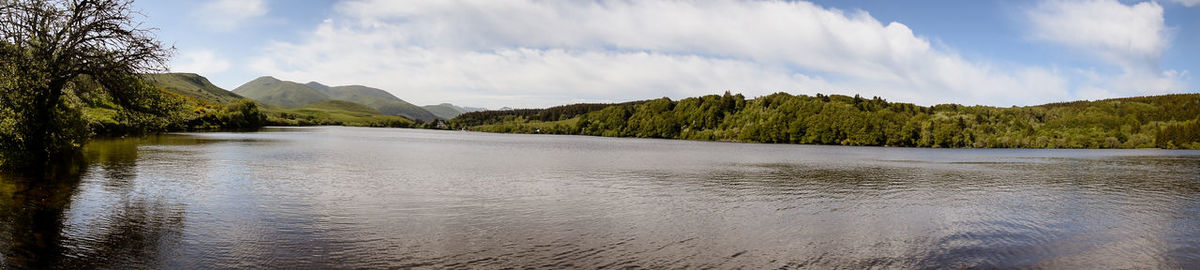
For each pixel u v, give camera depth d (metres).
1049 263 16.47
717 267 15.03
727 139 177.38
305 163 44.97
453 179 35.88
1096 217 24.77
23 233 15.66
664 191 31.44
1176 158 87.81
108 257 13.84
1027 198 31.30
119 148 50.28
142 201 22.42
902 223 22.30
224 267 13.56
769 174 44.62
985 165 63.53
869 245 18.09
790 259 16.06
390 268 14.03
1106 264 16.55
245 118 159.25
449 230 18.88
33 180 26.25
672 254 16.34
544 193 29.50
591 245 17.19
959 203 28.72
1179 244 19.34
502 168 45.91
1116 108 192.38
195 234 16.88
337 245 16.23
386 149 74.19
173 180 29.67
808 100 174.50
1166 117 177.75
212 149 56.59
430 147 86.00
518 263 14.90
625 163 55.25
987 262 16.31
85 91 32.12
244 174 34.31
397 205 24.06
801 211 24.94
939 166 60.28
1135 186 39.06
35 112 29.31
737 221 21.94
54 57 28.83
